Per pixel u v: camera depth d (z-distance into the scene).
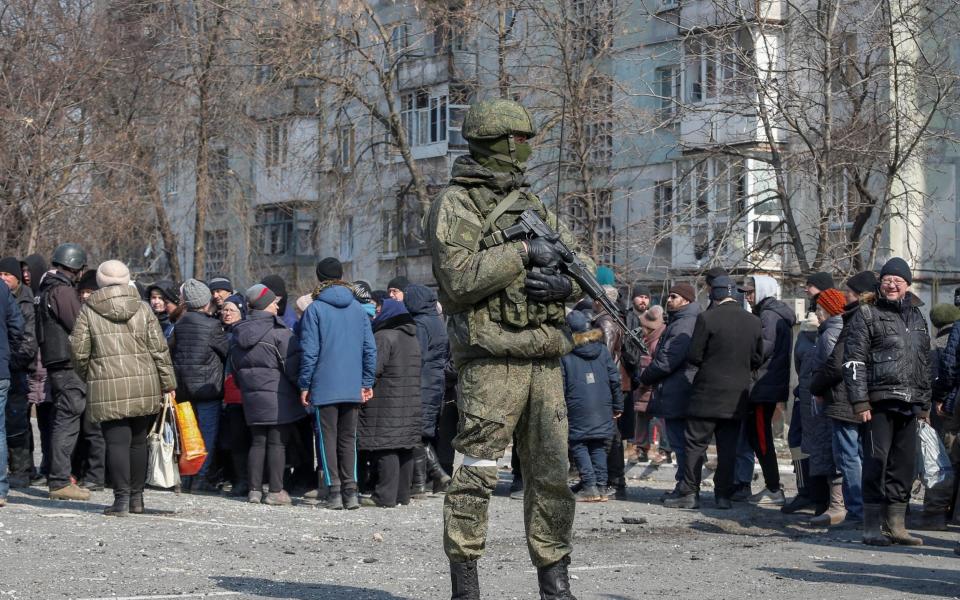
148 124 29.56
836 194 20.47
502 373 5.54
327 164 28.91
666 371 11.82
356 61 27.39
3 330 10.18
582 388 11.83
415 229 36.06
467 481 5.59
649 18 24.28
